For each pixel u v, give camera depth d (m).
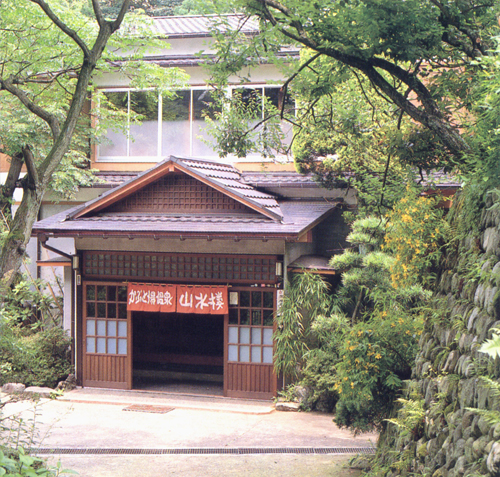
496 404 3.67
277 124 8.51
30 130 12.22
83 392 13.02
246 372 12.55
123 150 16.20
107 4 24.16
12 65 11.81
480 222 5.10
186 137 15.90
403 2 5.46
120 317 13.29
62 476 7.52
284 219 12.32
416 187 7.05
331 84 7.07
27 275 15.99
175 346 15.48
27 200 5.96
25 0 11.08
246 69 14.91
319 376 11.62
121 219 12.82
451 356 5.06
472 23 6.05
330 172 12.30
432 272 6.77
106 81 15.98
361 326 7.31
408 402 5.63
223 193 12.51
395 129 7.36
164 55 15.86
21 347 8.26
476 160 4.83
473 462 3.85
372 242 10.86
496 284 4.25
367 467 7.54
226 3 6.52
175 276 12.85
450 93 6.46
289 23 6.25
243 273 12.48
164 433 10.06
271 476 7.79
